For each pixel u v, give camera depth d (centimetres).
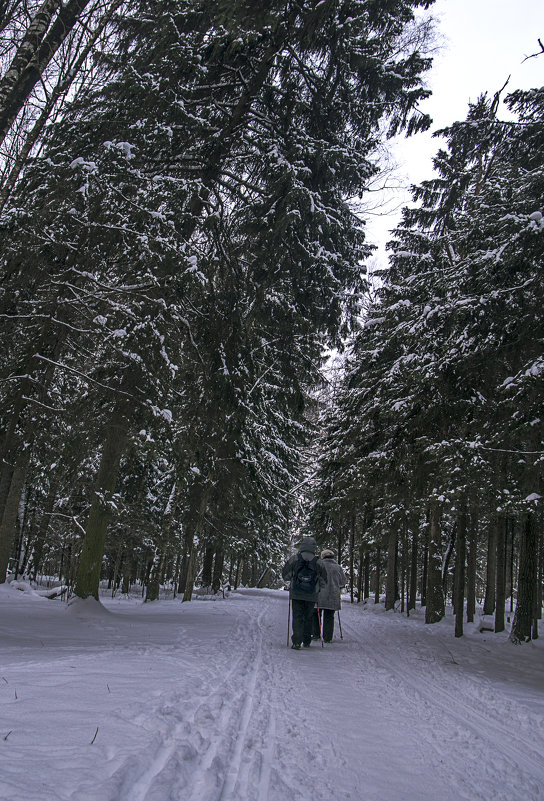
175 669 593
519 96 1029
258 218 1126
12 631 902
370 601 2745
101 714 370
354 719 464
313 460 2727
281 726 418
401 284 1451
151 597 1994
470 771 362
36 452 1309
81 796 239
